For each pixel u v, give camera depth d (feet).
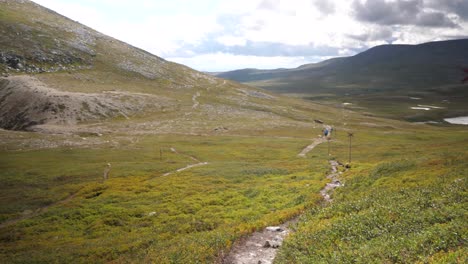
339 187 132.67
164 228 111.65
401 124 611.47
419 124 647.15
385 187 109.40
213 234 83.92
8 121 417.90
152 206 147.54
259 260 65.41
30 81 490.49
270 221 92.27
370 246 57.11
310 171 204.33
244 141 368.27
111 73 652.48
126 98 512.63
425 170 122.62
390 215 71.46
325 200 117.70
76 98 457.68
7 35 634.43
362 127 529.45
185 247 75.46
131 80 649.61
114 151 307.37
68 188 191.11
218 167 237.04
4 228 133.90
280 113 577.02
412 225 63.16
